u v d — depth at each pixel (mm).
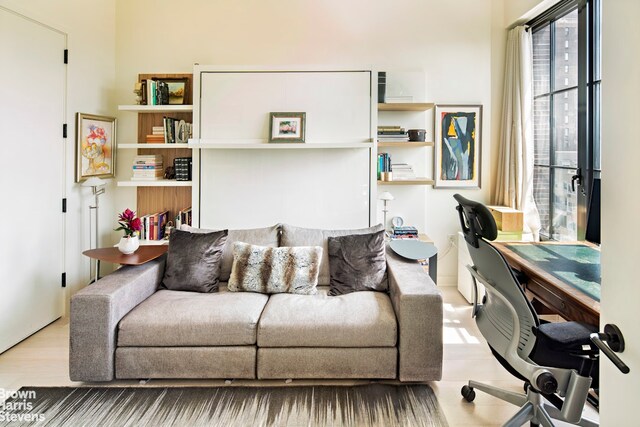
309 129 3998
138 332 2428
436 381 2498
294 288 2869
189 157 4145
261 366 2443
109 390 2383
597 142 3139
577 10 3320
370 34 4211
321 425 2078
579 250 2656
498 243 2879
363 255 2969
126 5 4195
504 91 4176
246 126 4004
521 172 3951
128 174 4270
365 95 3988
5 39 2816
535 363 1793
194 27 4195
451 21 4215
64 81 3436
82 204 3713
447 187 4301
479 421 2119
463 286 4078
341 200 4016
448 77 4238
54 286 3383
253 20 4199
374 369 2441
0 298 2826
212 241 3047
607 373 1045
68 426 2047
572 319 1915
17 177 2955
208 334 2436
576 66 3361
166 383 2467
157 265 2971
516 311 1828
